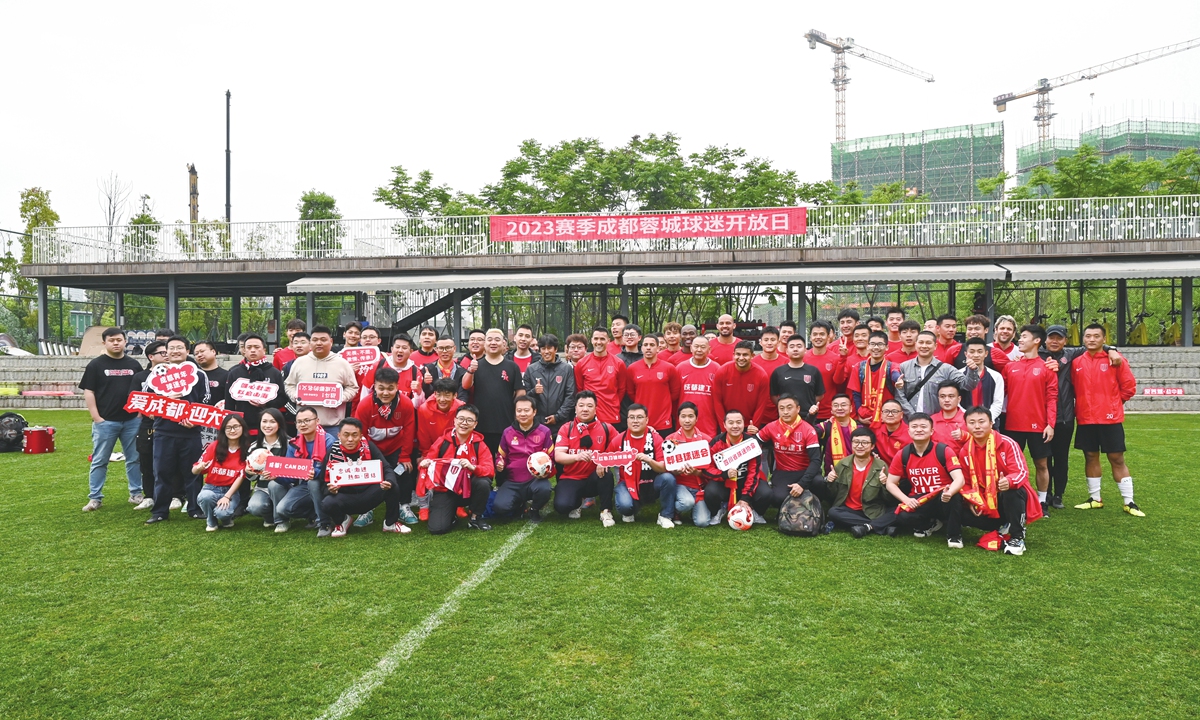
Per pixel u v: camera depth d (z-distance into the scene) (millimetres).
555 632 3693
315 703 3016
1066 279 16188
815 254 17672
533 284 17609
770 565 4750
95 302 27297
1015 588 4301
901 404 5973
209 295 24672
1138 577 4496
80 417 14062
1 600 4168
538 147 26000
